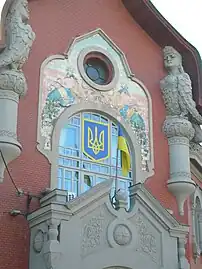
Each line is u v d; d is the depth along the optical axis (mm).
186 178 24875
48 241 19172
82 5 25703
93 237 20094
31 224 20719
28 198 21438
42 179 22016
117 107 24953
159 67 26906
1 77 21641
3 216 20844
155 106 26078
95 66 25578
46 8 24562
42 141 22531
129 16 27047
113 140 24484
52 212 19438
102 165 23781
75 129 23719
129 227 20891
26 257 20594
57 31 24547
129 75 25828
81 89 24312
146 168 24734
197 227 27156
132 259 20578
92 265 19719
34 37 22891
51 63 23922
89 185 23172
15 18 22625
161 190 24766
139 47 26734
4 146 20859
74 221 19828
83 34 25234
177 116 25875
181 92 25938
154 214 21516
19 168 21688
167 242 21531
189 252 25312
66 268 19141
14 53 21984
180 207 24922
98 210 20484
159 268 21031
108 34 26016
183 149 25438
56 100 23516
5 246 20516
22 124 22297
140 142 25016
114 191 23453
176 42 27109
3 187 21141
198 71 27234
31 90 22969
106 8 26422
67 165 22938
